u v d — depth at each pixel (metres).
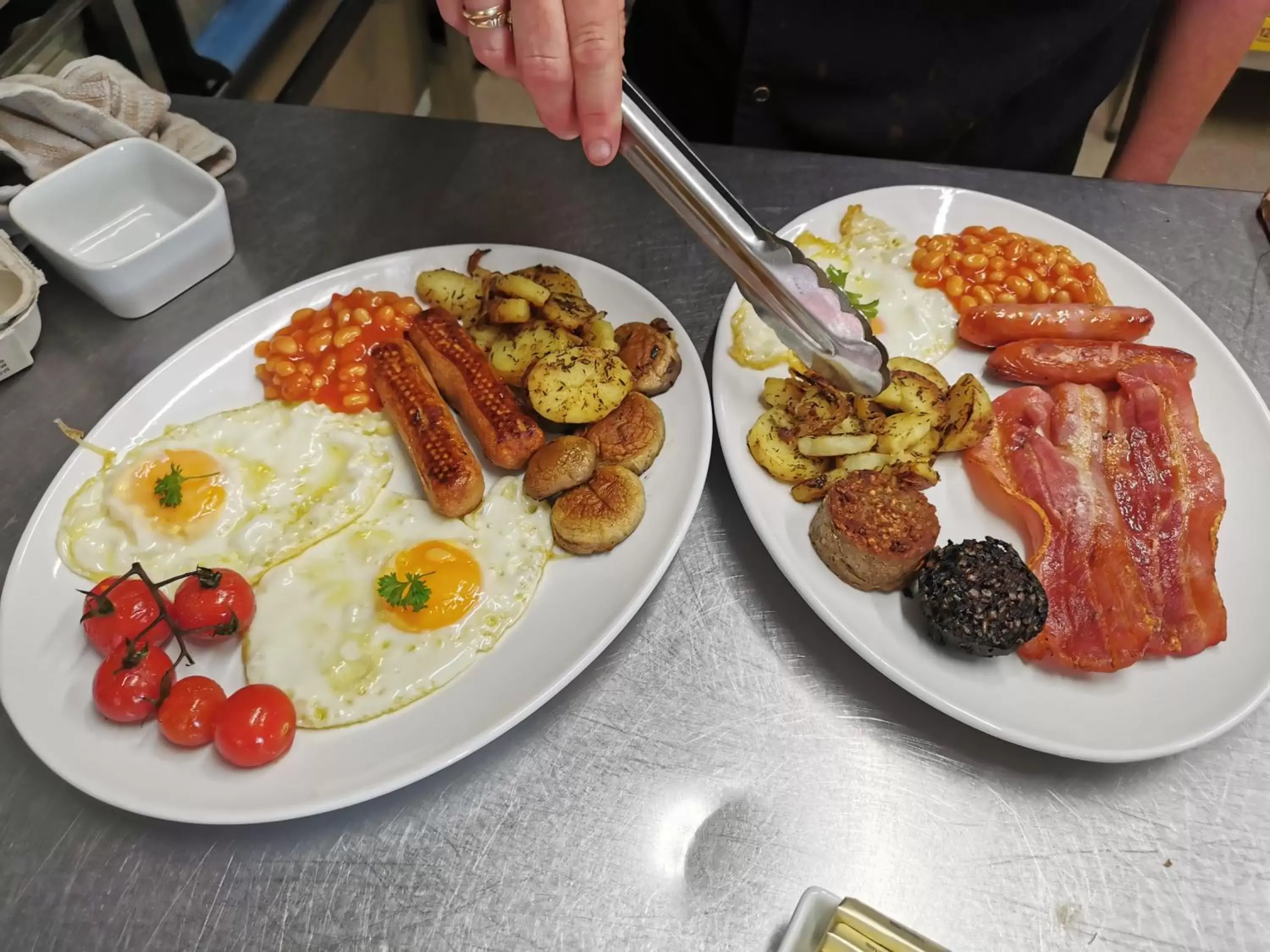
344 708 0.38
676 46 0.66
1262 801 0.37
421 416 0.45
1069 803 0.38
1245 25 0.60
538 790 0.38
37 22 0.61
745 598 0.43
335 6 0.88
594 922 0.35
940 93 0.60
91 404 0.50
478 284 0.50
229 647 0.41
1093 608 0.40
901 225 0.56
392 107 1.07
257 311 0.50
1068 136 0.66
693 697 0.40
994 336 0.50
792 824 0.37
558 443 0.43
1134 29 0.61
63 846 0.36
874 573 0.40
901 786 0.38
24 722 0.37
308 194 0.59
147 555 0.43
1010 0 0.56
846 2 0.56
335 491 0.45
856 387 0.44
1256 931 0.35
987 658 0.39
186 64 0.72
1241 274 0.57
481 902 0.35
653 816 0.37
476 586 0.41
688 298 0.54
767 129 0.65
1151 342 0.51
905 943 0.30
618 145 0.38
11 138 0.53
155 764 0.36
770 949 0.35
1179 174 1.15
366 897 0.35
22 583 0.41
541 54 0.36
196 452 0.45
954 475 0.47
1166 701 0.38
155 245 0.50
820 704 0.40
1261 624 0.41
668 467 0.45
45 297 0.54
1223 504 0.43
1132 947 0.35
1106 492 0.44
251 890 0.35
